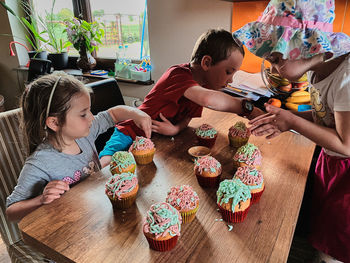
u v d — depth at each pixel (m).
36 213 0.75
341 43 0.73
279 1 0.76
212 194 0.84
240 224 0.71
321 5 0.72
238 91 1.64
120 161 0.91
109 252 0.63
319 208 1.08
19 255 1.01
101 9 2.68
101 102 1.65
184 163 1.01
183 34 2.09
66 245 0.65
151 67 2.35
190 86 1.13
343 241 0.98
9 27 2.99
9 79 3.29
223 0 1.71
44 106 0.90
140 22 2.50
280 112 0.90
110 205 0.79
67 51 3.12
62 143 0.99
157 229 0.62
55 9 2.94
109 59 2.80
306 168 0.97
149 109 1.26
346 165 0.99
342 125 0.80
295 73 0.80
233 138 1.10
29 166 0.94
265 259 0.60
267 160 1.02
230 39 1.15
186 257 0.62
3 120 1.16
